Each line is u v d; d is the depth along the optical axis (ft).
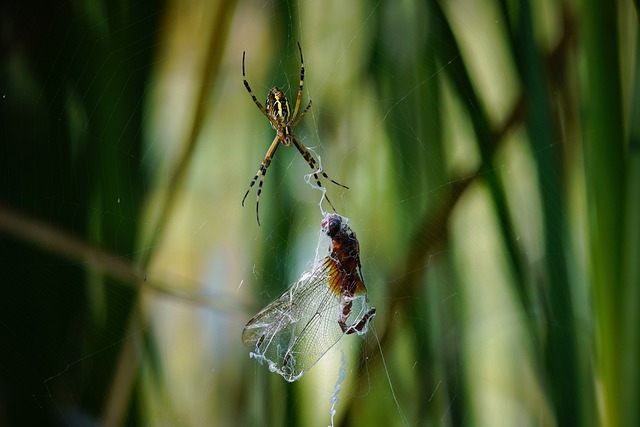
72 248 2.10
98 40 2.12
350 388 2.12
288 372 2.08
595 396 2.04
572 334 2.06
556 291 2.06
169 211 2.12
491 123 2.09
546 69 2.08
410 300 2.12
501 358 2.10
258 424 2.10
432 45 2.11
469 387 2.11
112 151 2.11
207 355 2.11
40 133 2.10
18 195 2.09
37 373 2.09
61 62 2.11
